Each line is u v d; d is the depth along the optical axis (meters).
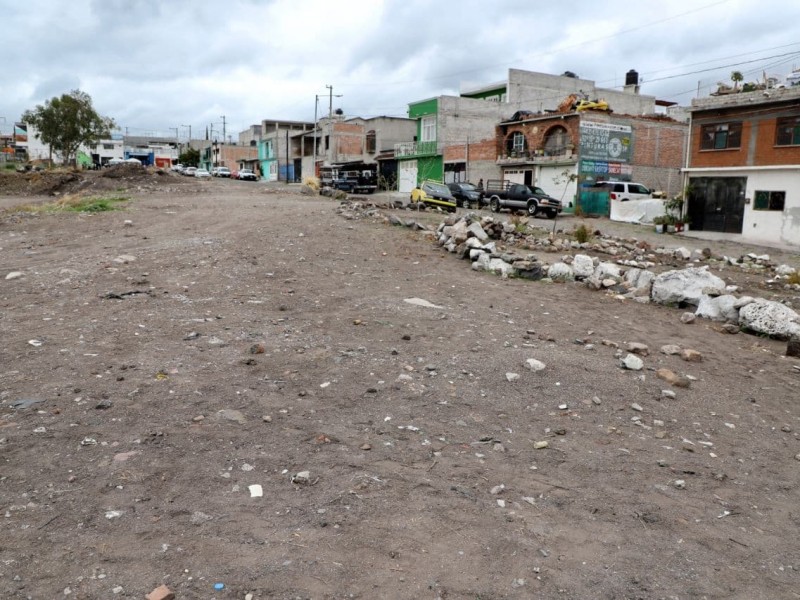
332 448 4.53
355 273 11.77
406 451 4.60
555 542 3.60
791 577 3.48
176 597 2.86
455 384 6.07
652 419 5.73
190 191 33.81
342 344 7.07
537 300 10.87
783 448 5.40
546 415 5.56
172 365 5.93
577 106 39.97
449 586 3.12
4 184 35.66
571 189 39.62
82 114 51.62
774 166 27.45
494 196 37.38
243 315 8.11
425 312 8.96
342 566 3.20
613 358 7.49
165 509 3.59
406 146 55.41
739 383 7.14
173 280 10.08
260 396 5.36
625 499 4.19
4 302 8.31
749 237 28.67
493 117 53.62
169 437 4.47
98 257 11.88
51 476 3.87
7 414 4.68
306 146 76.31
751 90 30.02
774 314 9.77
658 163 42.31
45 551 3.15
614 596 3.15
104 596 2.85
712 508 4.20
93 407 4.88
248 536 3.38
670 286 11.71
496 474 4.39
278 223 17.39
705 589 3.29
